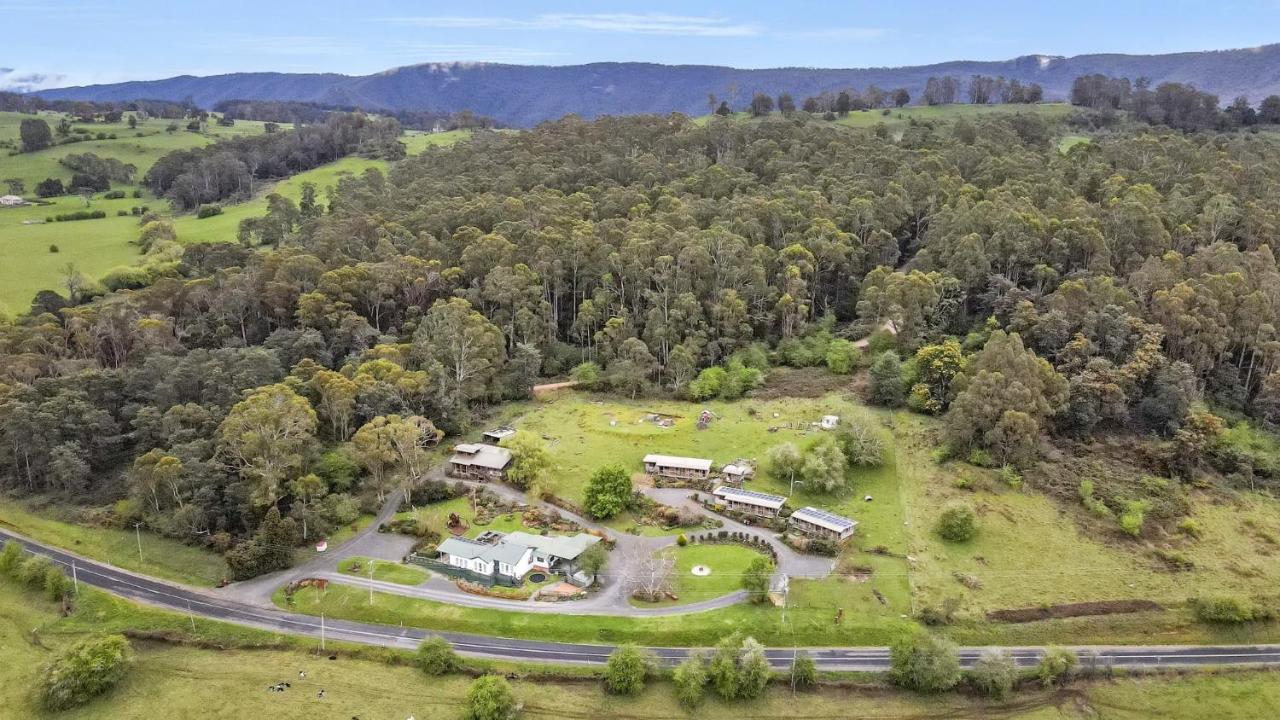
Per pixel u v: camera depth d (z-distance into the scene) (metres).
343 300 176.12
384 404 143.88
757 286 182.88
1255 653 102.81
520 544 115.38
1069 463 134.88
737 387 165.38
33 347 157.62
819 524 119.69
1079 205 191.38
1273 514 125.00
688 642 100.50
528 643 100.56
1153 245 178.25
